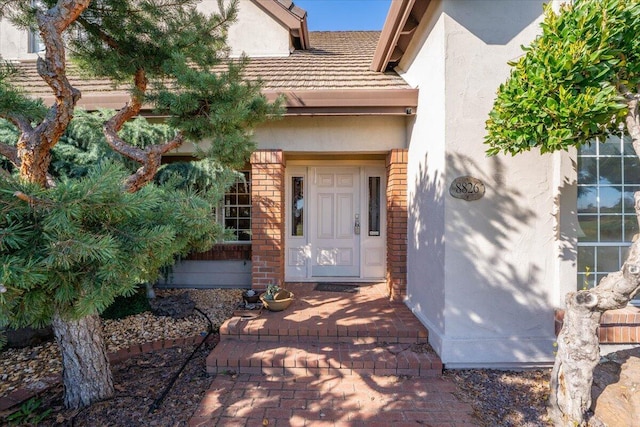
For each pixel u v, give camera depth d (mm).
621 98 2777
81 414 3213
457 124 4211
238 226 7566
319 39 10484
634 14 2639
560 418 3086
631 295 2746
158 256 2602
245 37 8352
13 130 4750
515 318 4211
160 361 4273
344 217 7594
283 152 6184
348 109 5516
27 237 1919
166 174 5582
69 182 2113
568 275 4160
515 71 3299
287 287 6914
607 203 4293
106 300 2111
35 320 2301
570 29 2863
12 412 3275
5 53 8461
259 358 4047
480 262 4199
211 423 3127
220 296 6809
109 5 3438
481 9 4207
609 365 3402
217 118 3379
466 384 3854
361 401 3506
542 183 4234
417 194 5336
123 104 5598
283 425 3129
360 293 6488
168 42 3629
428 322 4688
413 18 5074
